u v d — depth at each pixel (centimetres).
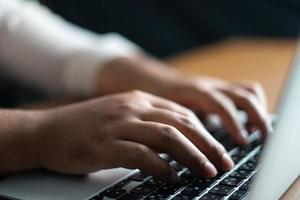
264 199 36
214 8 177
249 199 36
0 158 49
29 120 52
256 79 93
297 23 176
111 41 94
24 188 46
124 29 173
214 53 124
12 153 49
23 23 93
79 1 162
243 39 147
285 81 40
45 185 46
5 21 92
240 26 180
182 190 42
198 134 48
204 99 67
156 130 47
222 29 177
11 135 50
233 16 178
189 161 45
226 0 177
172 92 71
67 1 160
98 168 47
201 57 119
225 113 64
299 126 40
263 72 99
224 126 62
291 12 176
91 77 82
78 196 43
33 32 92
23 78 91
